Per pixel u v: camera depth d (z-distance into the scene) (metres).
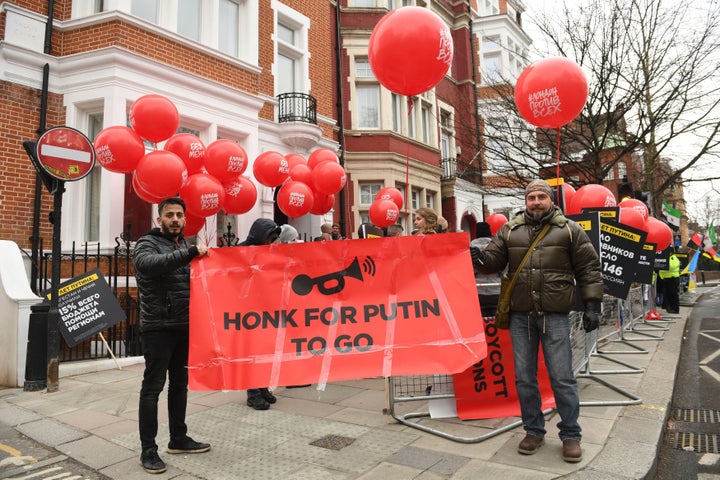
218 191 5.27
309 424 3.88
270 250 3.44
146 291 3.15
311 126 10.86
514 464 2.96
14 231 6.93
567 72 3.95
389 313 3.42
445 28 3.90
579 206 6.15
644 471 2.80
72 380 5.63
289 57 11.90
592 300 3.13
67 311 5.84
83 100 7.33
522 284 3.20
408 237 3.52
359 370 3.29
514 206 19.77
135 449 3.48
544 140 12.45
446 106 18.19
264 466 3.09
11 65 7.00
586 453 3.07
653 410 3.90
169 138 5.43
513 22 20.16
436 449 3.26
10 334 5.52
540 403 3.23
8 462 3.32
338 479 2.84
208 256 3.36
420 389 4.38
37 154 4.98
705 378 5.45
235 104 9.02
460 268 3.49
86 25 7.44
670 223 17.48
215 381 3.20
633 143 11.38
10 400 4.84
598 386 4.70
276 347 3.31
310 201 6.59
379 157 14.22
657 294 12.38
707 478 2.98
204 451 3.36
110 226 7.01
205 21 8.93
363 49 14.66
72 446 3.57
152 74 7.64
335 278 3.46
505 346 3.98
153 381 3.15
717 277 34.81
